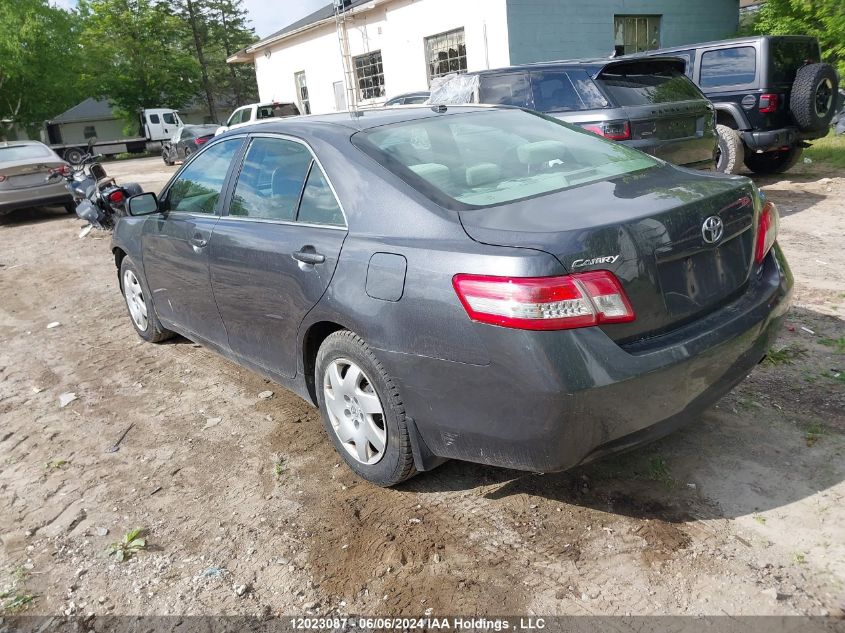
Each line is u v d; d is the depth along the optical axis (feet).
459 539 9.34
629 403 7.98
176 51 167.53
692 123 25.26
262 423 13.44
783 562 8.30
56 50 139.33
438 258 8.61
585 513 9.58
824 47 48.26
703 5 59.67
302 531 9.91
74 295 24.84
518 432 8.23
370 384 9.88
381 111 12.38
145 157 124.77
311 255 10.41
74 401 15.35
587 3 52.11
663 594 8.01
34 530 10.64
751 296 9.54
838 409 11.57
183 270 14.38
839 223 23.77
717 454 10.61
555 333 7.72
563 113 24.70
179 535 10.14
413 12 56.80
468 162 10.50
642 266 8.14
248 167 12.75
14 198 41.42
